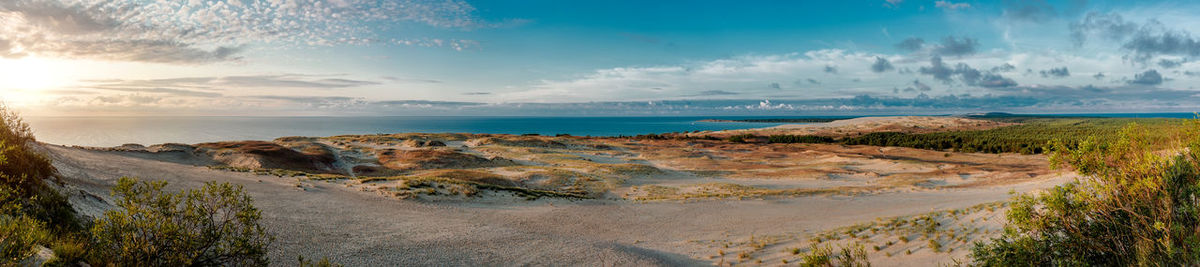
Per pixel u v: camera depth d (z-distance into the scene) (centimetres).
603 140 13475
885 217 2839
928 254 1570
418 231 2083
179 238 945
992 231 1700
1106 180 866
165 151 5694
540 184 4872
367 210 2553
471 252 1789
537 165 7288
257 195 2523
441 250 1775
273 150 6269
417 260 1617
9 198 1071
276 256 1438
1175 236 733
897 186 5147
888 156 10325
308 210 2278
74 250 861
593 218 2956
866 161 8475
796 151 11419
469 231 2180
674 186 5078
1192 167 771
